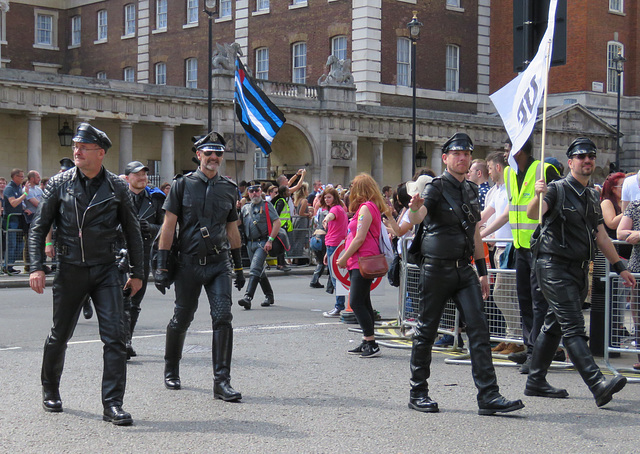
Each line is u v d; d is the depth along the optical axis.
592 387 7.36
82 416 7.11
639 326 9.04
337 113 36.62
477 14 45.19
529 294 9.21
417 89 42.53
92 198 6.97
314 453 6.09
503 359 9.89
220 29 47.03
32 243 7.00
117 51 52.56
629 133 46.25
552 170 9.10
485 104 45.47
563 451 6.17
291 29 43.53
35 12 53.84
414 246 7.55
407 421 7.00
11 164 33.09
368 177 10.00
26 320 13.02
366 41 40.47
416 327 7.45
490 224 10.30
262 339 11.24
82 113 31.73
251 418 7.07
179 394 7.96
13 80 30.05
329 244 14.12
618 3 46.00
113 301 7.02
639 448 6.26
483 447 6.26
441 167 40.16
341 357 9.95
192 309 8.12
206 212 7.96
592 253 7.62
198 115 34.44
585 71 44.50
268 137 20.11
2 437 6.47
